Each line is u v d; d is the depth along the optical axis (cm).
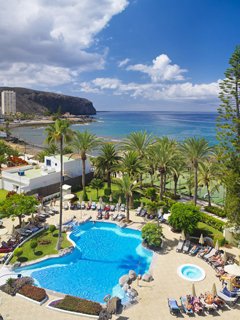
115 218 3709
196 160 4128
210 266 2628
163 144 4697
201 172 4291
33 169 5159
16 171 4975
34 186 4425
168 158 4278
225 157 2702
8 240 2975
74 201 4391
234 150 2680
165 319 1934
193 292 2084
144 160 4803
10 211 3066
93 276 2511
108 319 1905
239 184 2483
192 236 3186
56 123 2972
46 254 2797
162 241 3039
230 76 2672
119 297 2198
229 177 2522
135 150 4909
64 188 4444
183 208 3134
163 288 2294
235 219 2520
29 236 3148
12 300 2080
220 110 2767
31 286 2194
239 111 2700
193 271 2558
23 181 4453
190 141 4225
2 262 2602
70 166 5078
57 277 2481
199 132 18662
